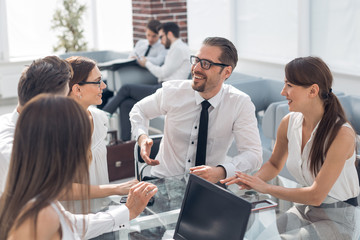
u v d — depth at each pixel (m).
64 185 1.37
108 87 6.33
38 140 1.33
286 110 3.95
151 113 3.03
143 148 2.77
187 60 5.83
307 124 2.44
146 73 6.25
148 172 3.43
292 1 6.04
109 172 4.38
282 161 2.67
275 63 6.22
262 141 4.49
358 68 5.42
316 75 2.27
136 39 7.66
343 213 2.24
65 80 2.00
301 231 2.09
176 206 2.32
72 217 1.86
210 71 2.63
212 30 7.27
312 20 5.88
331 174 2.27
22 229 1.34
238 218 1.78
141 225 2.13
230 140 2.89
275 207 2.30
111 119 5.63
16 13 7.91
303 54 5.94
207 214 1.91
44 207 1.35
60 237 1.44
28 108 1.36
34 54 8.14
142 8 7.33
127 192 2.39
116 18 8.33
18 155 1.36
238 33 7.02
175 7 7.25
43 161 1.34
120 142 4.61
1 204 1.40
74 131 1.36
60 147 1.35
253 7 6.66
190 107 2.84
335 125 2.29
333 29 5.63
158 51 6.44
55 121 1.34
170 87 2.89
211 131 2.82
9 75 7.57
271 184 2.55
